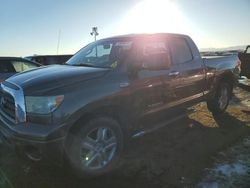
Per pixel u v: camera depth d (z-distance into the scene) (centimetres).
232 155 424
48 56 1443
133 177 361
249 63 1173
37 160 337
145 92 412
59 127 310
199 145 462
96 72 365
